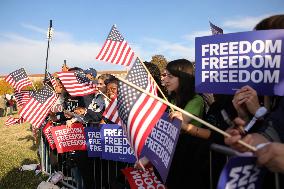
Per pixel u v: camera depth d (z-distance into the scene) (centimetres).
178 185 259
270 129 151
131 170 297
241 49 181
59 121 568
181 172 257
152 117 204
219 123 226
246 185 123
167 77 278
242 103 174
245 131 162
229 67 186
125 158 370
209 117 243
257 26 190
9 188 563
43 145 639
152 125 203
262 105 192
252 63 178
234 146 140
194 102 264
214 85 193
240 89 176
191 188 252
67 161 509
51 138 545
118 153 374
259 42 176
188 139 254
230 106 221
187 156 254
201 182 249
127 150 369
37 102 544
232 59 185
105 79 485
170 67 274
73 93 495
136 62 238
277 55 171
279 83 170
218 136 229
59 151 476
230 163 117
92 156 423
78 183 484
